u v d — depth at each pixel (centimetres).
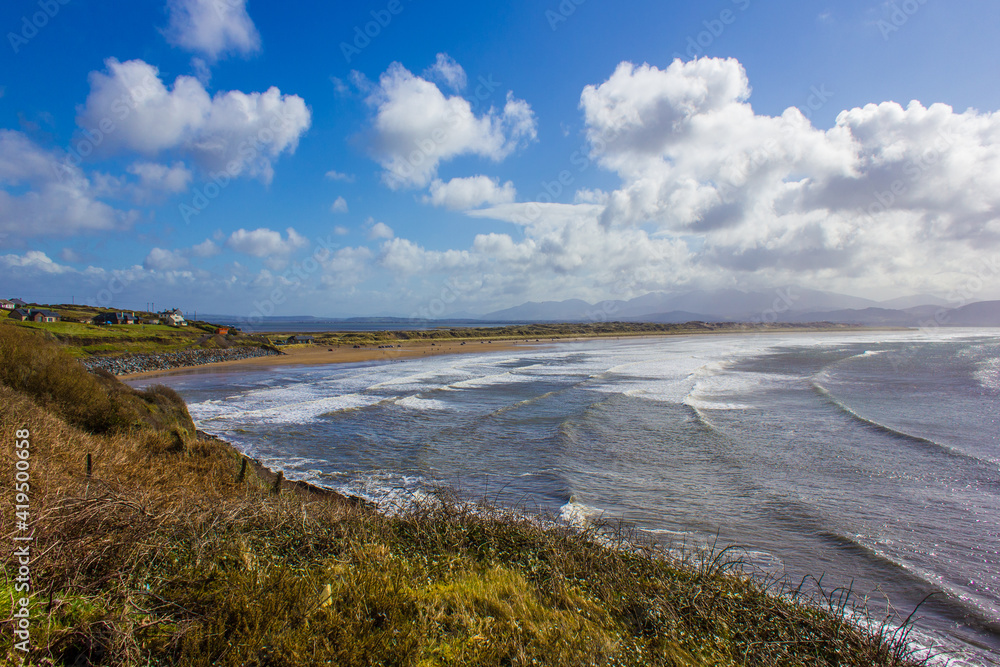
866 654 448
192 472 1032
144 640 308
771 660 412
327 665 308
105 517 452
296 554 509
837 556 904
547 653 349
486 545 609
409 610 393
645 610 454
